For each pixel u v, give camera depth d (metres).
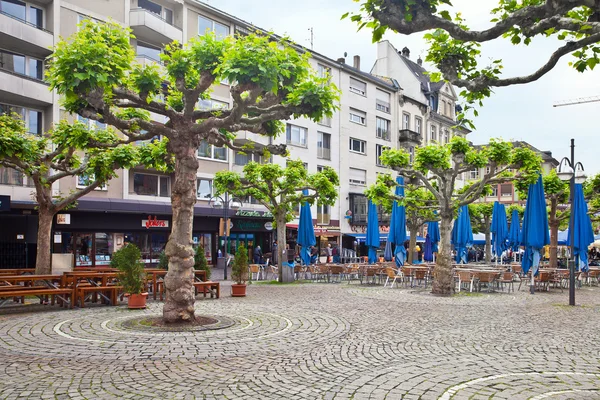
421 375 6.63
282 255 22.84
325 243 39.53
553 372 6.88
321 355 7.72
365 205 43.25
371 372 6.76
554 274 20.44
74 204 18.58
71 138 13.15
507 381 6.38
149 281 15.80
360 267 21.94
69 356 7.42
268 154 12.62
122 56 9.66
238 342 8.55
